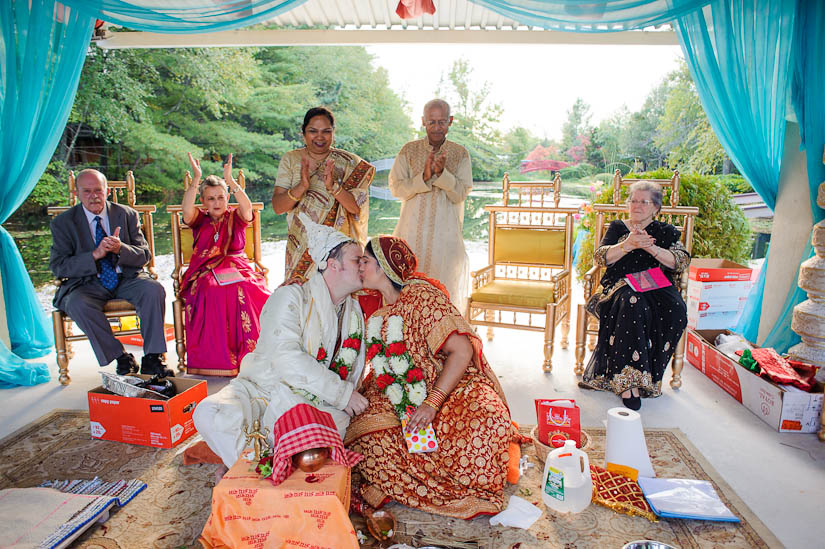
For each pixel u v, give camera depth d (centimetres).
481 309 388
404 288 233
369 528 209
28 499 217
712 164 1213
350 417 233
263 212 1402
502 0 347
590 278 360
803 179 359
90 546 200
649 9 342
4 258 391
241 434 221
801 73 340
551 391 347
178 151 1341
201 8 358
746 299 425
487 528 212
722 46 364
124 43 514
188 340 366
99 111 1262
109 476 247
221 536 189
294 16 576
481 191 1416
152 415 271
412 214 395
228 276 363
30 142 385
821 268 309
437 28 552
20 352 399
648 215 326
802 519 218
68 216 362
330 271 221
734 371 331
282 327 218
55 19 374
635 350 316
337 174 366
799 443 279
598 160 1380
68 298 345
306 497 181
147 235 395
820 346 318
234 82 1373
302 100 1424
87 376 375
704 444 278
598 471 246
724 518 213
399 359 227
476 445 218
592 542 204
